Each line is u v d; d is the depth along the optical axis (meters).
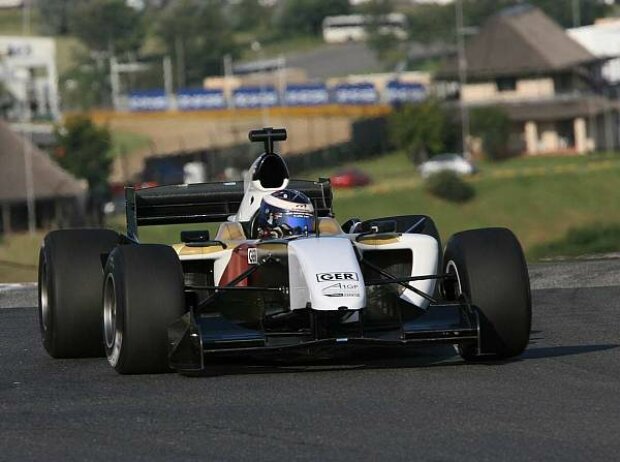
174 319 27.36
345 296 26.53
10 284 52.66
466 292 27.97
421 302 29.77
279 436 21.45
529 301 27.80
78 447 21.16
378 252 30.67
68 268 31.02
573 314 37.41
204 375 27.77
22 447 21.28
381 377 26.70
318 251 27.89
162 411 23.78
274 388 25.78
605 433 21.09
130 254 27.88
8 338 36.12
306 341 27.52
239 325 29.69
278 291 28.58
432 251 30.36
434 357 29.48
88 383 27.31
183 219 38.22
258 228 31.52
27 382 27.95
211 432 21.91
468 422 22.11
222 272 30.38
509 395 24.38
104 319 29.27
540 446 20.36
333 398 24.52
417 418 22.53
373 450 20.38
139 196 37.69
